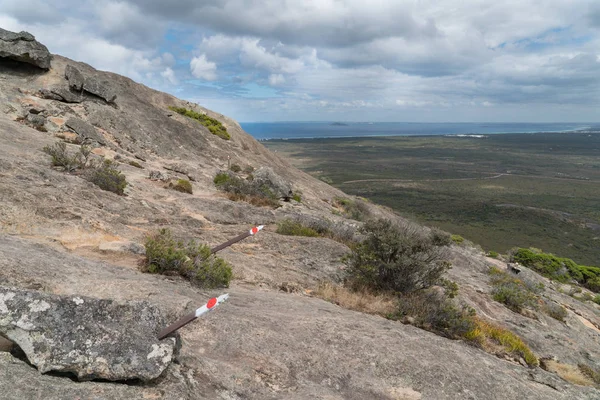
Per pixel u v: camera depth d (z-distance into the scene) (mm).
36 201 8688
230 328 5316
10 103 23500
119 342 3320
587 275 38094
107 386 3150
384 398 5074
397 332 7039
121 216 10984
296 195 30281
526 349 9281
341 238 16125
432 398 5332
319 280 10281
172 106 48031
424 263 10172
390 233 10469
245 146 49750
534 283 20109
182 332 4898
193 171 25781
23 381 2908
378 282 10422
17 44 27172
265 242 12367
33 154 15375
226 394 3857
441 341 7398
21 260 4973
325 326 6355
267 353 5090
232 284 8180
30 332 3088
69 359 3086
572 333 13445
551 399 6371
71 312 3301
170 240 8109
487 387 5992
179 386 3471
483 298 13234
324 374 5148
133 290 5234
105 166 15289
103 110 28922
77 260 6102
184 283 6977
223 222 14758
